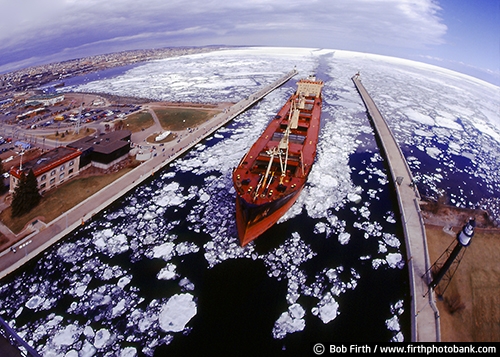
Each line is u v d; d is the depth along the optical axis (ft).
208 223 87.86
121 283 68.18
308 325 59.41
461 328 56.85
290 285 68.74
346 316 61.31
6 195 95.81
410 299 64.18
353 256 77.20
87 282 68.28
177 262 74.18
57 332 57.57
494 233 84.23
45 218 85.30
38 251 73.67
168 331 57.93
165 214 92.12
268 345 55.52
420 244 78.33
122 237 82.02
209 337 56.80
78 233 82.69
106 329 58.34
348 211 95.61
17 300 63.82
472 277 68.39
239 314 61.46
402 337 57.00
